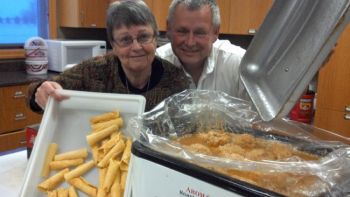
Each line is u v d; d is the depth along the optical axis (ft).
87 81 3.60
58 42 9.53
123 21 3.02
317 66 1.83
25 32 10.37
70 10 10.68
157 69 3.56
